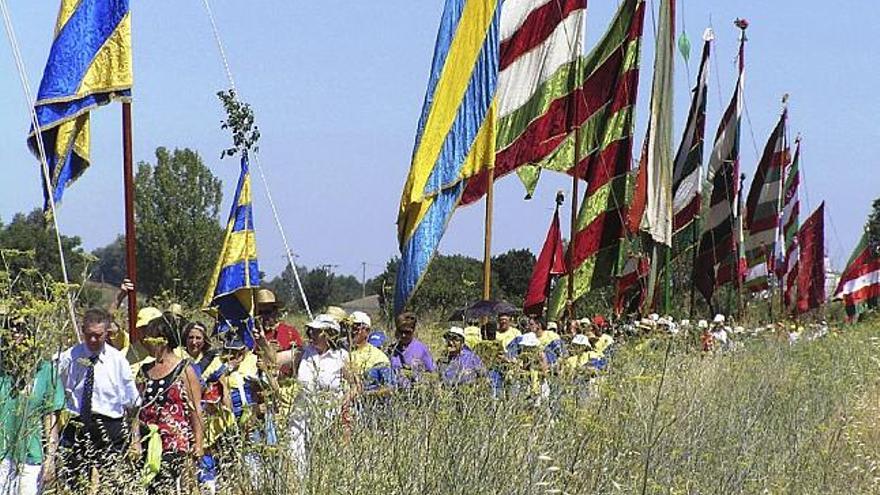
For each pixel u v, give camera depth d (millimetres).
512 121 30156
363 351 16484
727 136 47969
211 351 16594
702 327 31625
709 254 45906
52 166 20438
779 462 18656
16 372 11367
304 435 13414
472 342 18844
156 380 15672
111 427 14688
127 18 20562
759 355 27562
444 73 25969
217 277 23000
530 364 17453
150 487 14664
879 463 20281
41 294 11570
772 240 57562
